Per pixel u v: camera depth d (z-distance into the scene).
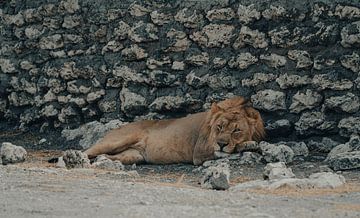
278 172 13.02
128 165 16.84
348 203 10.73
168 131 16.80
